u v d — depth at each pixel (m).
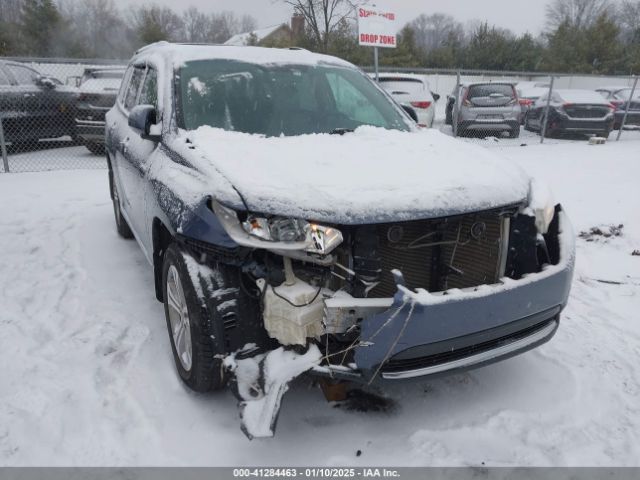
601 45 36.44
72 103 9.84
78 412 2.67
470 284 2.72
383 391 2.92
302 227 2.28
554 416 2.76
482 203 2.54
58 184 7.84
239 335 2.43
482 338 2.44
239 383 2.35
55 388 2.85
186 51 3.85
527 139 14.55
